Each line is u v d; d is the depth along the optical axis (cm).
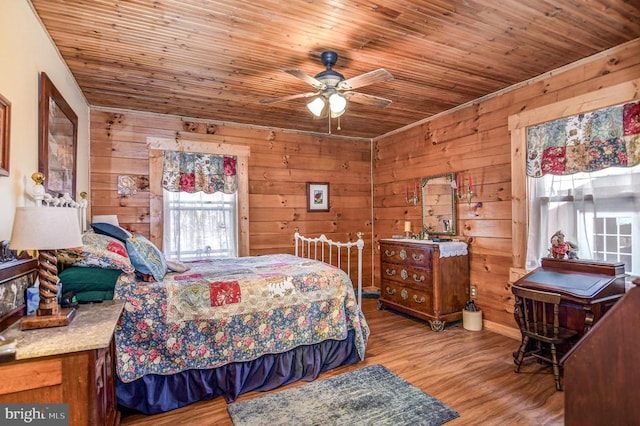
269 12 208
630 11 212
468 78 315
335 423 201
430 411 211
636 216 253
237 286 243
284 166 479
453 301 365
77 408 124
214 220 430
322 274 278
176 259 407
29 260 171
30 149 192
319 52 262
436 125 423
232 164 436
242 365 240
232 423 204
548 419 203
